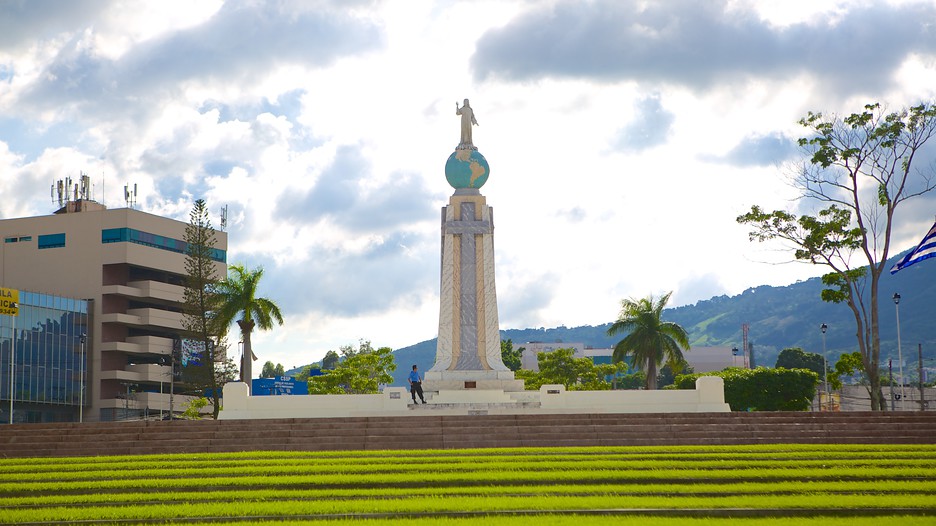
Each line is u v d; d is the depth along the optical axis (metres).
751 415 43.25
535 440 41.06
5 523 26.27
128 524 26.16
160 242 114.50
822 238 58.19
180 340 112.00
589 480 31.59
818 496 28.23
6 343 100.00
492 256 58.34
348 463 35.53
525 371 102.56
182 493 30.23
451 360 56.94
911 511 26.41
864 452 37.03
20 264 113.00
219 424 42.97
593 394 52.25
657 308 88.62
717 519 25.47
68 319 107.25
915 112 58.22
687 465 34.25
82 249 111.31
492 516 26.08
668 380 165.50
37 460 37.94
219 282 78.75
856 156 58.94
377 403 52.19
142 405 107.06
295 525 25.52
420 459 35.97
